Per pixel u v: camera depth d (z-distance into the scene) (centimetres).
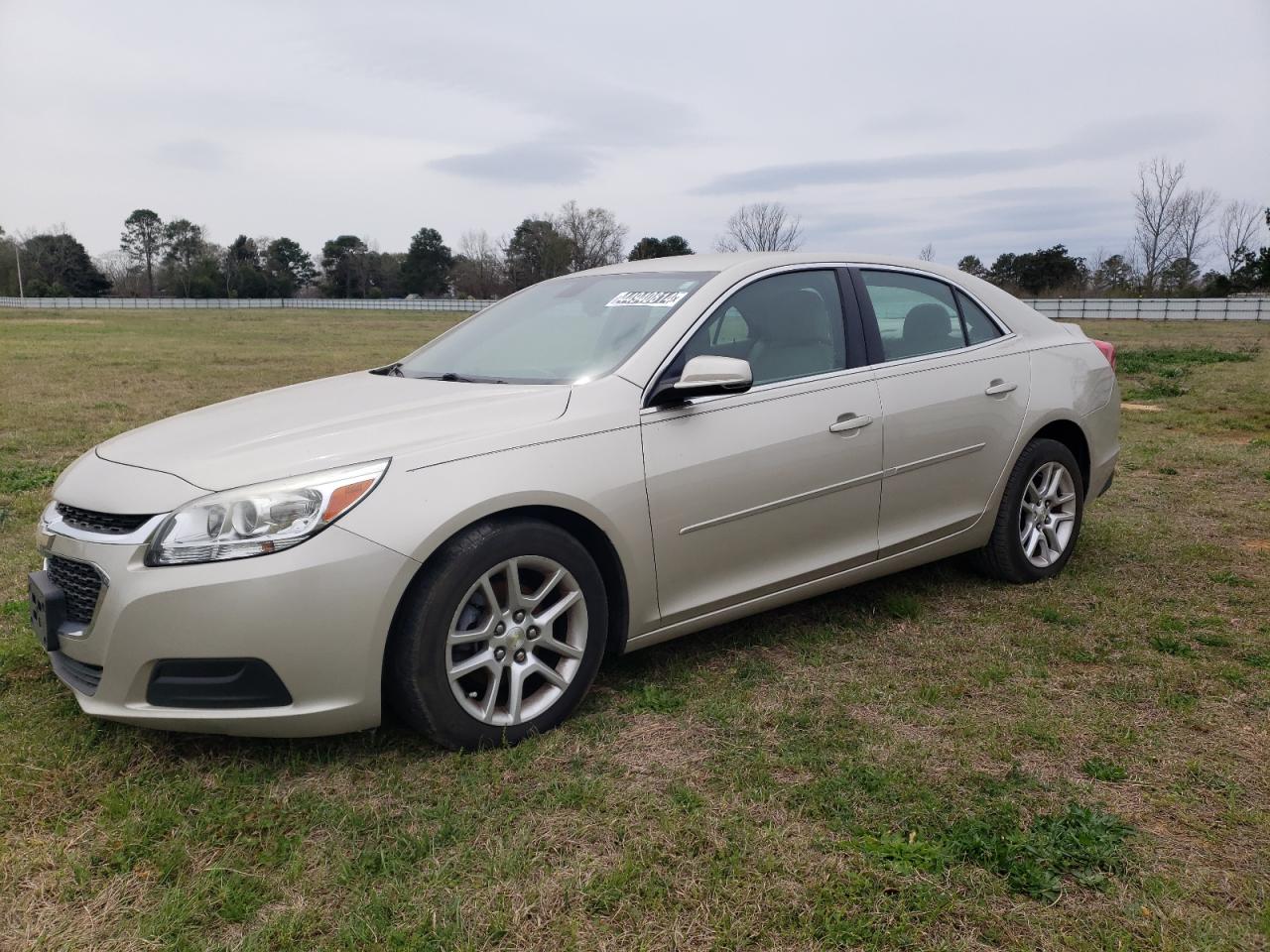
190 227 10806
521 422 305
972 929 215
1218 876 235
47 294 9612
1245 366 1625
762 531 354
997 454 432
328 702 272
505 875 234
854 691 340
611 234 7506
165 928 215
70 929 215
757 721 317
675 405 330
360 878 234
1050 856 239
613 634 330
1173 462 765
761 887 229
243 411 340
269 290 10069
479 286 8762
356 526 269
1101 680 350
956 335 436
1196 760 291
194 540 263
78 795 269
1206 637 388
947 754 295
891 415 389
